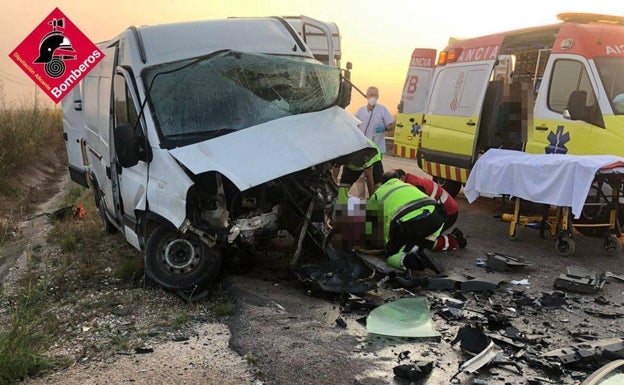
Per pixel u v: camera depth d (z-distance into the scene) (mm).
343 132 4875
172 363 3418
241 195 4625
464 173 9062
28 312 4090
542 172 5941
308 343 3643
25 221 8719
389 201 5121
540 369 3270
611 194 6254
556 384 3105
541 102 7617
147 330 3951
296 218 4930
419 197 5145
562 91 7379
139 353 3584
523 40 8602
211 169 4219
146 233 4797
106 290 4902
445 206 6020
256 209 4668
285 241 6078
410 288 4734
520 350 3510
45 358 3477
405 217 5023
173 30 5441
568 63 7320
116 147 4660
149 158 4664
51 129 18078
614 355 3283
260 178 4160
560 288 4781
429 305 4344
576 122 7027
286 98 5184
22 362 3316
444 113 9641
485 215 8344
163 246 4633
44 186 12648
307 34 9234
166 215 4410
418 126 12438
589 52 7086
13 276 5633
